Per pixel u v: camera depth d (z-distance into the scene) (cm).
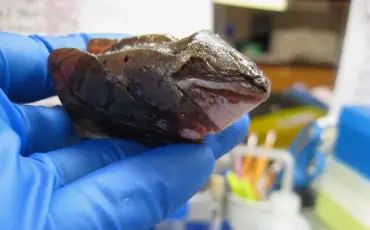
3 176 12
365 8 35
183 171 15
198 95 13
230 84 13
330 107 38
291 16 54
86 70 14
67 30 26
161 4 29
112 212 13
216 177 30
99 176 14
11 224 11
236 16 52
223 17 50
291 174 31
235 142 19
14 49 17
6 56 16
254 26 53
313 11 54
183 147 15
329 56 53
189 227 27
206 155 15
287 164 31
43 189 13
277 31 54
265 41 54
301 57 53
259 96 13
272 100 39
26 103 18
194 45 13
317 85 48
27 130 16
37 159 14
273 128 36
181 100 13
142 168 14
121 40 16
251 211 29
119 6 28
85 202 13
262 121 36
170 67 13
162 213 14
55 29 26
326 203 32
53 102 21
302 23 55
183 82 13
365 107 32
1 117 14
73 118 16
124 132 15
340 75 37
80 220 13
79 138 17
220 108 13
